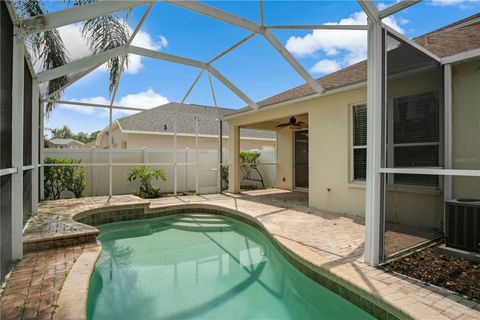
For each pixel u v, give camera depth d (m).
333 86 7.25
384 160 3.87
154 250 6.00
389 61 4.00
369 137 3.82
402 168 3.91
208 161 12.95
